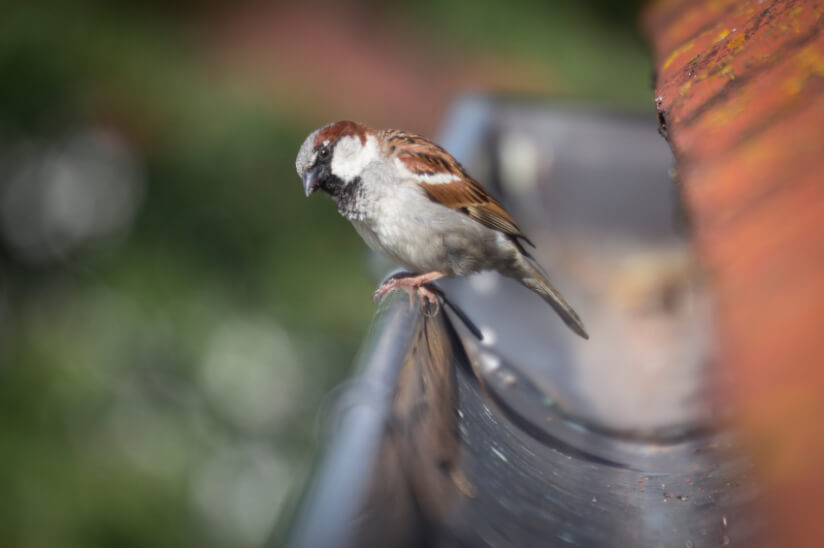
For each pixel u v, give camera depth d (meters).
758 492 1.94
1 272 4.44
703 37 2.81
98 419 3.85
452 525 2.16
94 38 4.95
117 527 3.55
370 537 1.81
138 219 4.59
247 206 4.62
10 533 3.44
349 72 6.30
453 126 3.17
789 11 2.64
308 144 3.01
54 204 4.64
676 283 3.05
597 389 2.93
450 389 2.82
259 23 6.32
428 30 6.67
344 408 2.27
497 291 3.07
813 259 1.72
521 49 6.55
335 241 4.61
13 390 3.83
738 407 1.61
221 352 4.18
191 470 3.84
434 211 3.00
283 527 1.82
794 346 1.58
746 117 2.33
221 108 4.96
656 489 2.79
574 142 3.16
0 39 4.80
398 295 2.88
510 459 2.80
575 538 2.42
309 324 4.31
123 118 4.82
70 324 4.20
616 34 6.90
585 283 3.08
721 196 2.15
